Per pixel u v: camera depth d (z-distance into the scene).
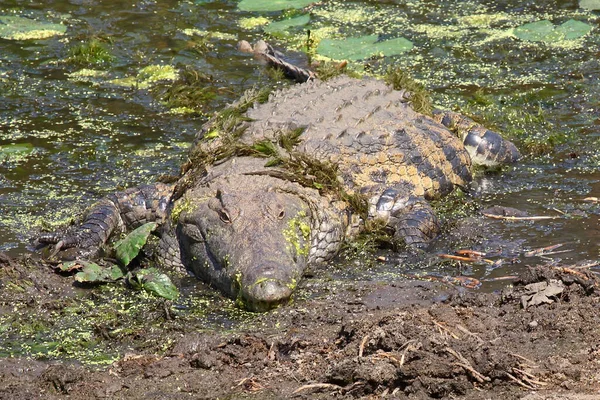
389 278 10.57
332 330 8.94
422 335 8.20
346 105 13.24
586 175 13.51
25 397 7.94
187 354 8.63
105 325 9.44
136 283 10.37
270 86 17.19
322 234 11.15
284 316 9.49
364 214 11.84
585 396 7.39
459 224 12.02
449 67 17.97
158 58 18.50
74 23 20.25
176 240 11.19
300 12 21.02
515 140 14.87
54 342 9.12
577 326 8.59
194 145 13.44
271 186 11.09
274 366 8.29
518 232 11.67
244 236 10.34
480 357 7.83
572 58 18.20
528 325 8.68
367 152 12.47
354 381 7.78
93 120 15.82
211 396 7.84
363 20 20.56
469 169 13.68
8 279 10.34
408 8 21.25
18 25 19.91
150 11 20.95
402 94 14.20
